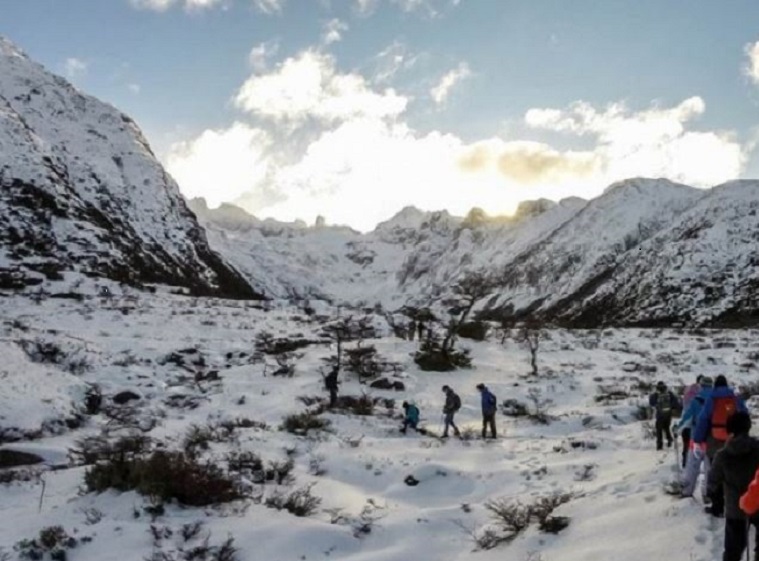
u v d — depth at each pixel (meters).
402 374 31.38
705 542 8.18
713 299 101.69
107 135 128.25
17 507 12.37
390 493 13.69
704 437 8.88
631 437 17.27
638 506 9.88
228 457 14.47
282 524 10.74
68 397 24.92
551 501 11.38
